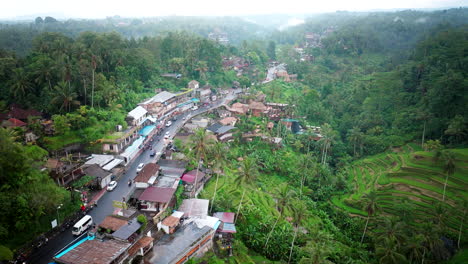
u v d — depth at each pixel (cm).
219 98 15338
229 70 18750
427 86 14225
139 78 13100
